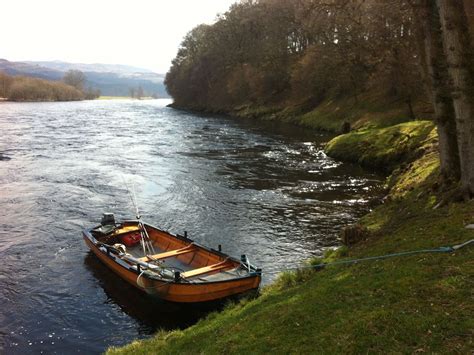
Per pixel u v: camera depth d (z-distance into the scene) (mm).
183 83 103438
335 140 33969
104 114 82750
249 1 86312
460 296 6207
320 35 53094
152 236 15961
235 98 82625
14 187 24938
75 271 14375
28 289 13148
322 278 9211
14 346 10383
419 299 6391
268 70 73625
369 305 6676
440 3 10016
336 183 24531
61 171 29156
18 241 16875
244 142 41406
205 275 12062
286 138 43750
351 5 23969
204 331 8523
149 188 24578
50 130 53469
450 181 12422
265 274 13547
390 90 45750
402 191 16969
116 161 32656
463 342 5324
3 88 145000
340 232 16844
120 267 13141
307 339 6309
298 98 65312
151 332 11000
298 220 18469
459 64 9938
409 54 35000
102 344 10477
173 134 48906
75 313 11859
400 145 27453
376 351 5570
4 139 44531
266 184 24766
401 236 10133
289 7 67188
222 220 18828
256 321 7648
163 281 11492
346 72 50781
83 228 18359
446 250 7793
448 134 12516
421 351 5363
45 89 149250
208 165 30562
